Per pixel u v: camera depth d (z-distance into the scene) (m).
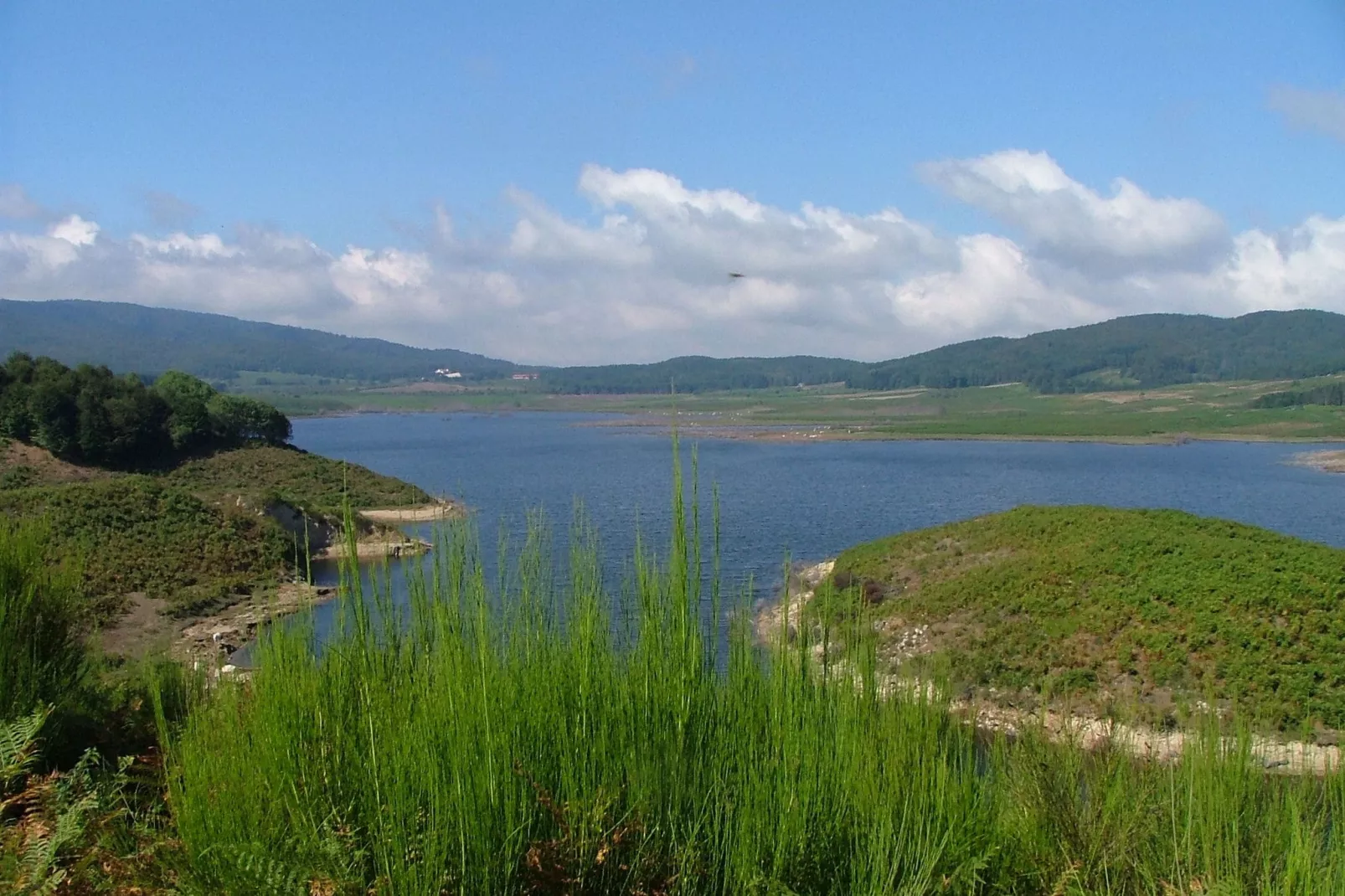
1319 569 24.91
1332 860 4.66
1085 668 22.80
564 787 4.55
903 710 5.05
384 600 5.68
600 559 7.06
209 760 4.75
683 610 5.09
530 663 5.00
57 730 6.44
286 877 4.01
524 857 4.32
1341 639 21.55
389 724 4.62
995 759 5.80
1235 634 22.36
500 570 5.78
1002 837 4.92
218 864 4.13
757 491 78.06
